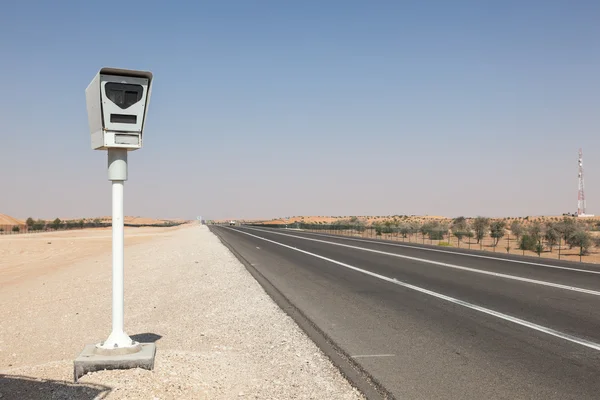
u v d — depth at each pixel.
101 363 5.84
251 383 6.20
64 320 12.23
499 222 57.91
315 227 78.50
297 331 9.16
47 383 5.56
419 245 33.91
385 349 7.81
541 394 5.82
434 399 5.69
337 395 5.85
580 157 100.81
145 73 6.05
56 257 36.38
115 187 6.26
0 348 10.00
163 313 11.93
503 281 15.13
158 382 5.60
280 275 17.59
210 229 82.56
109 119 6.01
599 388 6.00
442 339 8.36
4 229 82.75
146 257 27.69
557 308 10.82
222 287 15.08
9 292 17.73
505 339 8.30
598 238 38.47
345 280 16.08
